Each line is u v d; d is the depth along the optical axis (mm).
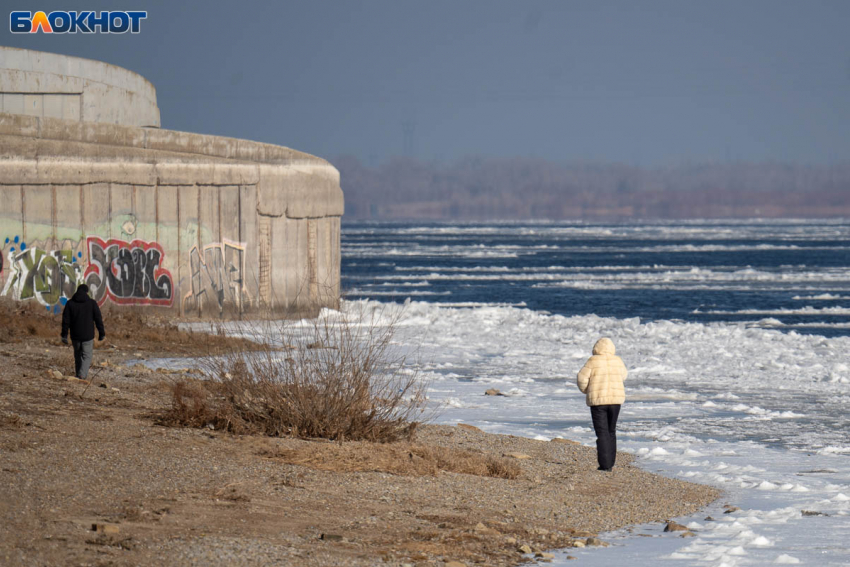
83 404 46625
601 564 26641
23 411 42344
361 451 40750
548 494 37188
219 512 29812
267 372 46688
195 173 112750
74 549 23984
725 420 60156
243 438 41594
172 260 111750
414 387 68500
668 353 97375
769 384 76438
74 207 105562
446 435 49812
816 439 53906
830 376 79625
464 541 28688
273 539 27078
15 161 101500
